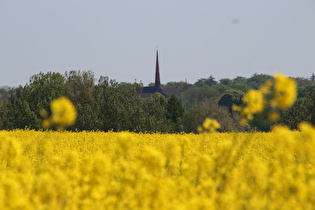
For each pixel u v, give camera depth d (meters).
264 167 29.34
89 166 33.84
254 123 25.81
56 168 34.28
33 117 195.75
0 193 21.84
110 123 197.12
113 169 34.00
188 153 49.06
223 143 33.97
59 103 28.61
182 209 22.16
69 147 62.41
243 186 28.02
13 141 37.16
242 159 45.34
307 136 29.34
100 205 25.12
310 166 36.12
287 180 28.72
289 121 163.88
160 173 31.42
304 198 26.30
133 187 27.69
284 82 23.05
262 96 25.36
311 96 170.62
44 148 41.41
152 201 23.33
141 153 32.12
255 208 24.25
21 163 37.00
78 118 190.75
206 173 33.16
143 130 198.25
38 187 27.25
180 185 27.95
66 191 27.50
